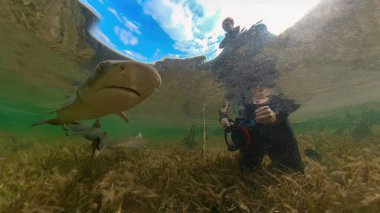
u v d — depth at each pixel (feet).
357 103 18.12
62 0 5.38
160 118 20.07
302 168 3.46
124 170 3.20
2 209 1.87
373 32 6.68
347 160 3.96
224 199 2.53
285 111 3.58
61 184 2.25
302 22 5.73
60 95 14.10
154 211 2.34
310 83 10.09
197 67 7.85
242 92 5.73
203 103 12.68
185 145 8.00
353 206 1.97
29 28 6.64
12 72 10.82
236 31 5.76
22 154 5.01
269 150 3.63
